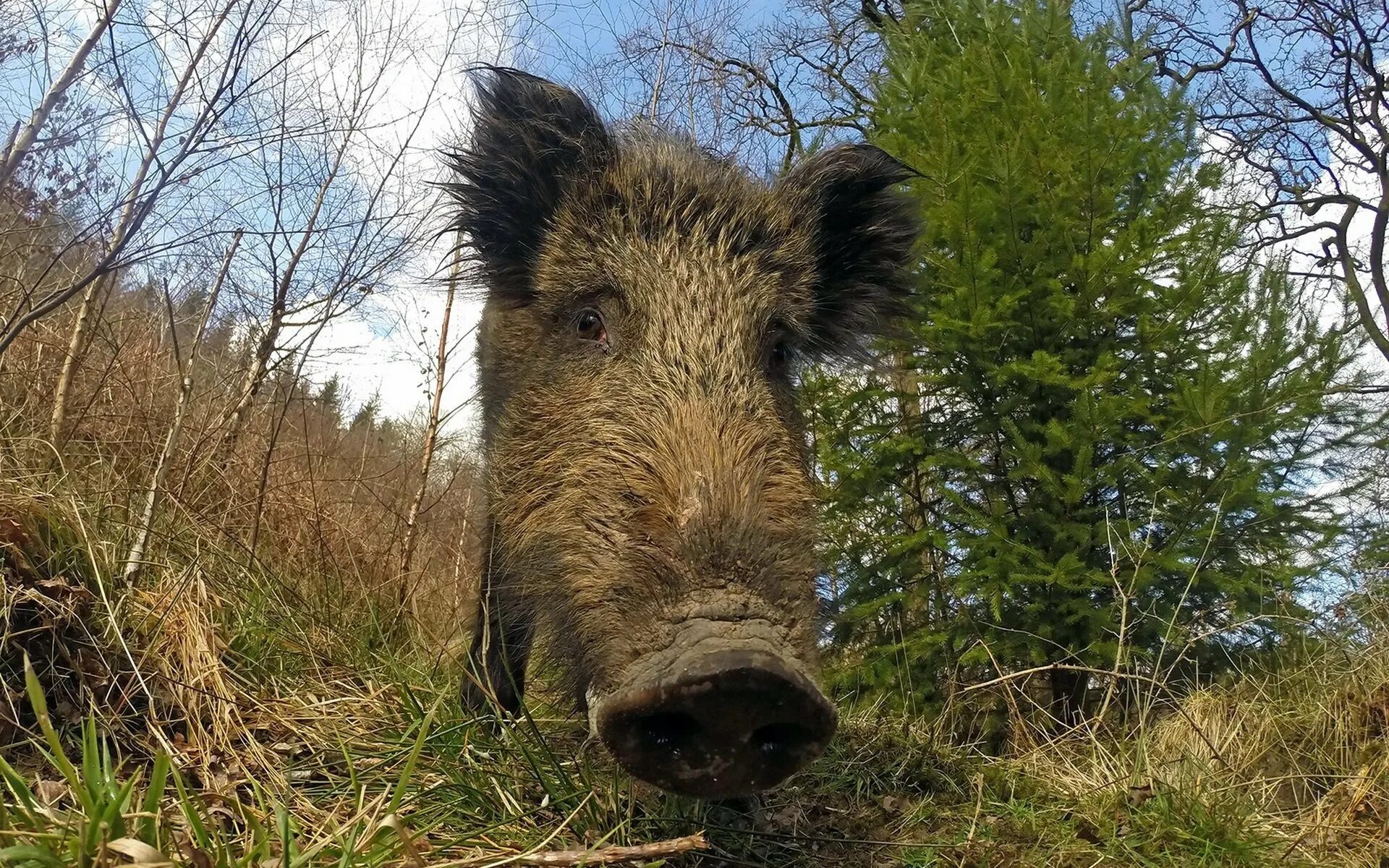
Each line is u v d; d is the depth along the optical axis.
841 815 0.52
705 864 0.44
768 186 0.59
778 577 0.34
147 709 0.42
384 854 0.29
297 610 0.60
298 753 0.44
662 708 0.30
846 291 0.62
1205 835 0.48
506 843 0.38
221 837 0.27
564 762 0.49
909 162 0.81
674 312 0.46
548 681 0.53
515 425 0.50
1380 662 0.64
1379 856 0.48
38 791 0.33
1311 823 0.51
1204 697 0.66
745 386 0.44
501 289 0.55
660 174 0.54
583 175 0.53
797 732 0.32
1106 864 0.46
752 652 0.30
